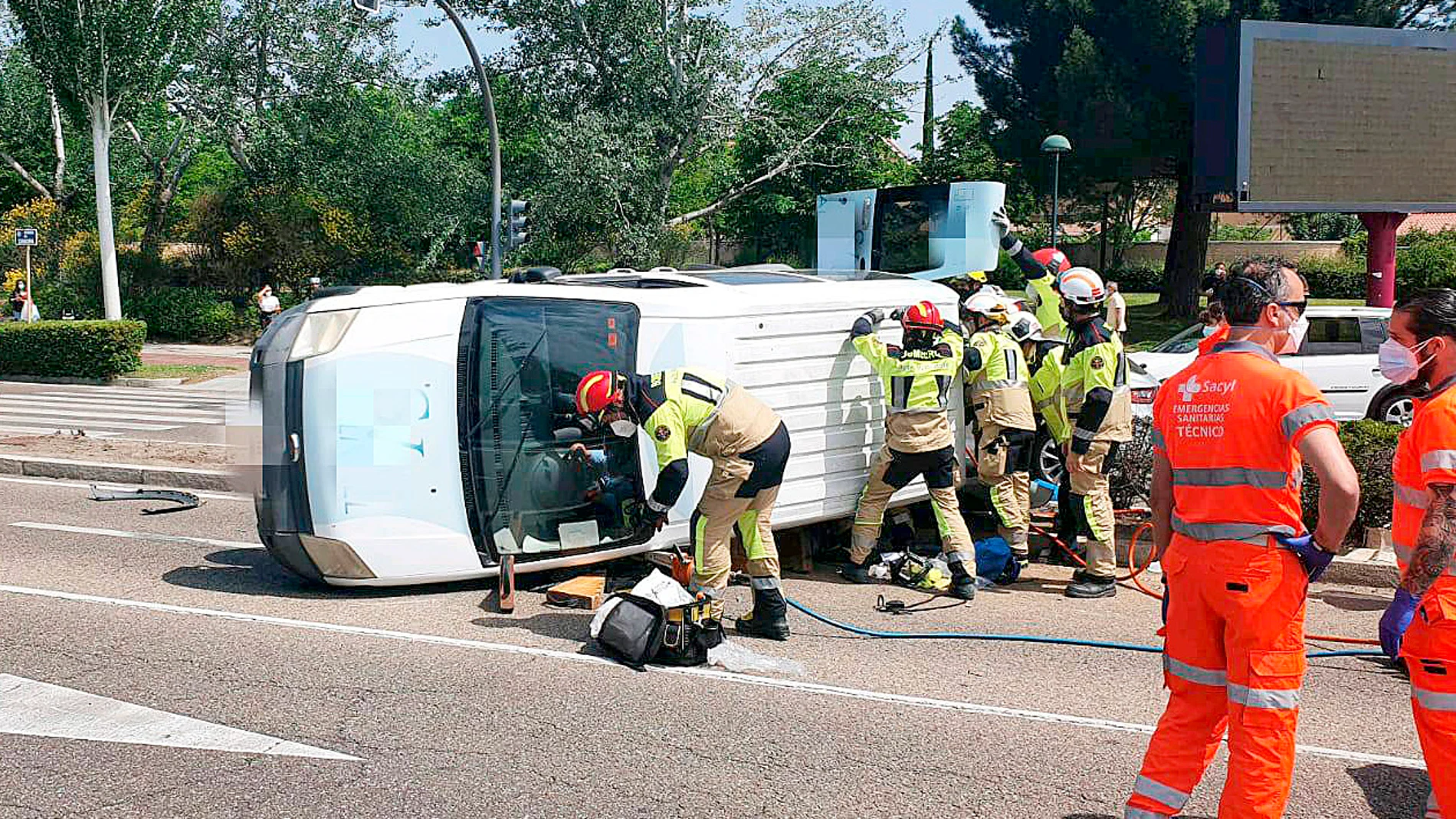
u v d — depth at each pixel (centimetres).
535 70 3519
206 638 657
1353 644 662
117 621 691
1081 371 780
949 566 776
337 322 737
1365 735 528
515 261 3425
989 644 666
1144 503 910
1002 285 3631
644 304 766
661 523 652
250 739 512
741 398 651
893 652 650
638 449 770
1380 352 429
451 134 4606
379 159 3691
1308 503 818
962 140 4103
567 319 764
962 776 477
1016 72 2869
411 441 732
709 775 476
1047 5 2698
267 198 3631
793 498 803
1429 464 404
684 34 3338
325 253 3638
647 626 611
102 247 2981
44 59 2902
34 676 591
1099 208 4412
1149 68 2539
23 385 2511
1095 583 777
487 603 734
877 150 3678
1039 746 510
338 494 727
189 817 438
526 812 443
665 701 563
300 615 705
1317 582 793
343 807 447
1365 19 2392
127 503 1091
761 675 606
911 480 794
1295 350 421
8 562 846
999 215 1084
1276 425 381
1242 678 386
